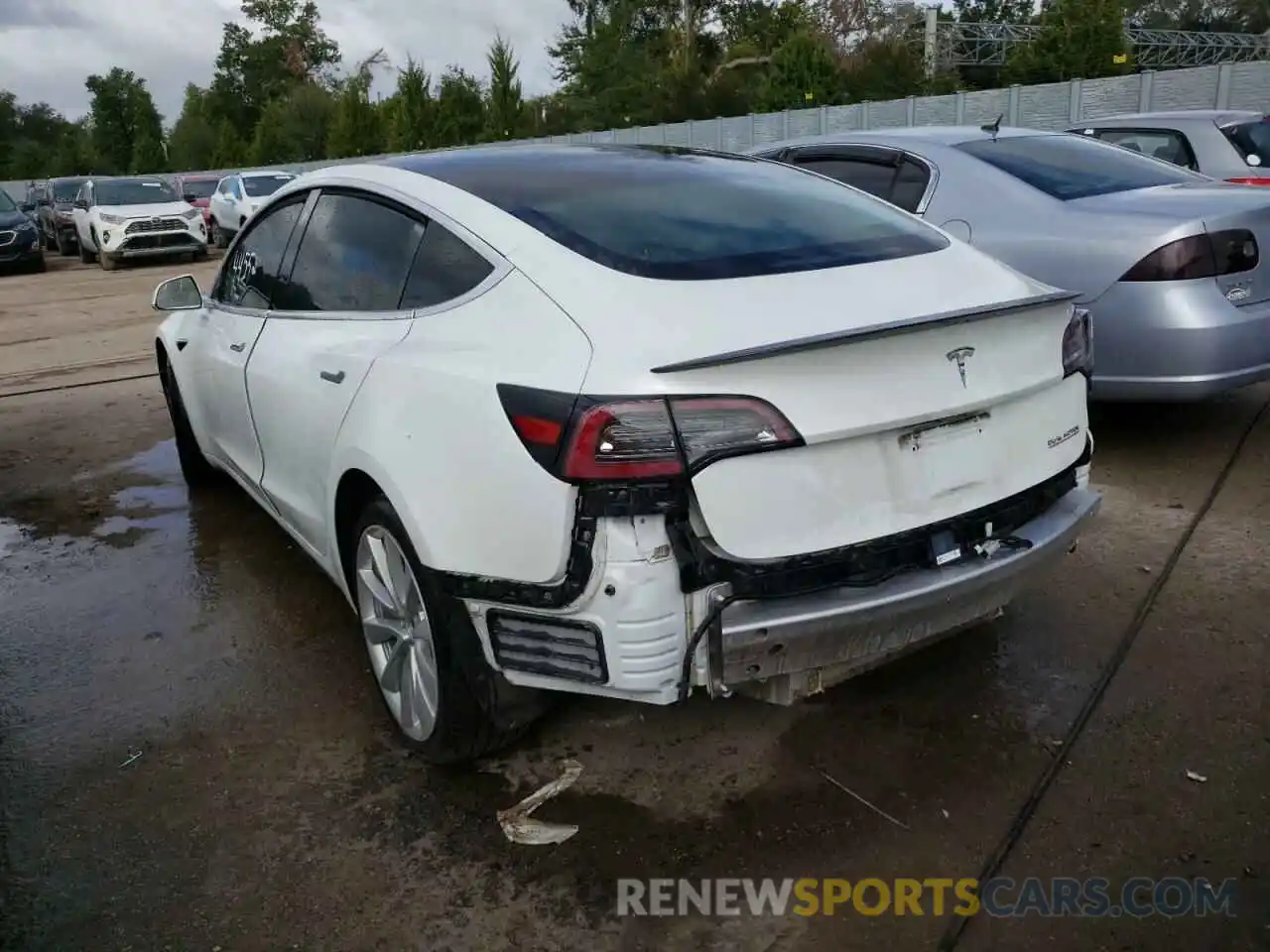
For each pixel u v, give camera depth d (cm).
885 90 3130
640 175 327
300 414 331
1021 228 506
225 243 2314
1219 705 307
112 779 298
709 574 226
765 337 236
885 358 237
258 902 247
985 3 5097
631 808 275
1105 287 471
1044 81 2709
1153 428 563
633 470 221
